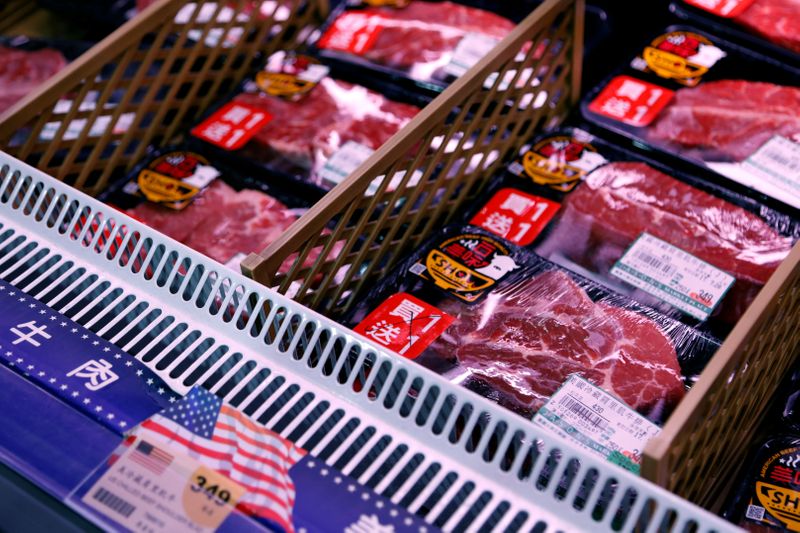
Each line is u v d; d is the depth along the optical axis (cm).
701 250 183
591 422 149
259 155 212
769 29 218
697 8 227
